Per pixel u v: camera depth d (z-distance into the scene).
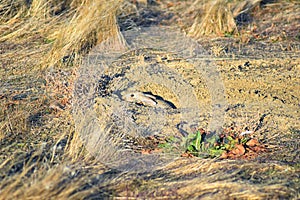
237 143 7.39
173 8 12.13
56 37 10.15
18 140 7.34
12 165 6.66
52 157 6.81
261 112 8.28
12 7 10.91
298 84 9.10
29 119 7.89
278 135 7.69
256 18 11.91
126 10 11.58
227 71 9.55
